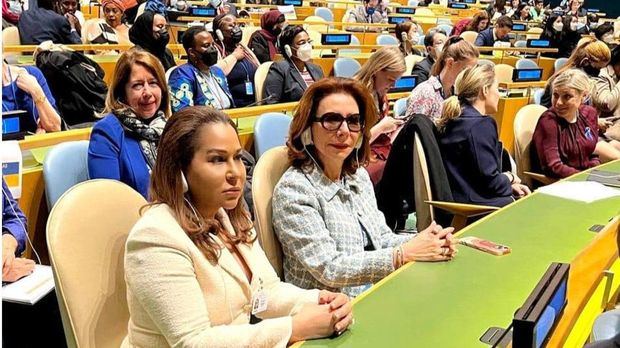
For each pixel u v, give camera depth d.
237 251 1.55
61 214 1.50
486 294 1.56
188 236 1.38
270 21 5.70
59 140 2.44
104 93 3.59
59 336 2.02
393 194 2.90
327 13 9.87
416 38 7.28
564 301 1.34
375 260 1.82
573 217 2.24
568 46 8.34
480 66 2.97
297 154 1.99
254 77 4.78
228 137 1.42
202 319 1.31
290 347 1.30
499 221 2.17
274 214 1.95
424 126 2.75
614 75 4.65
